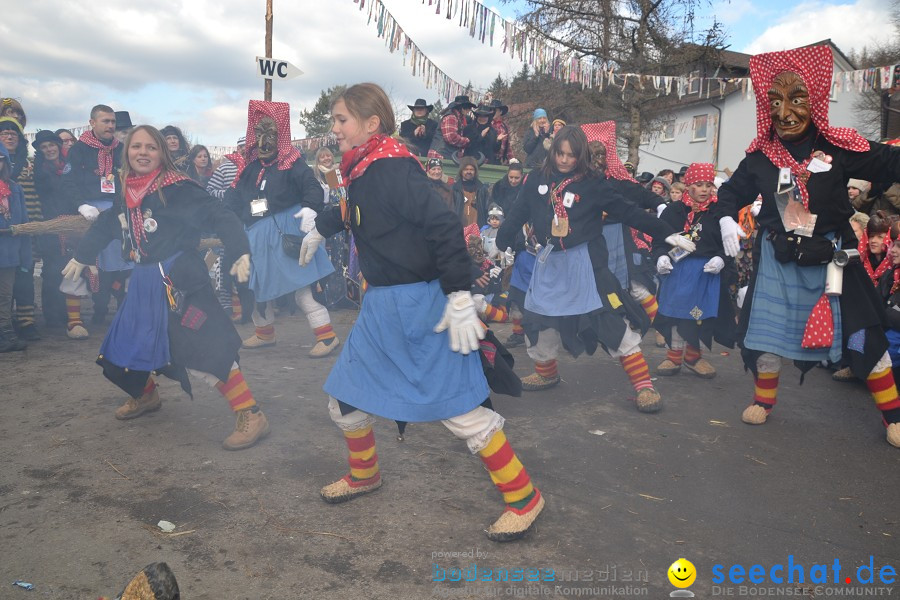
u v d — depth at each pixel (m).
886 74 9.66
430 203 2.42
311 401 4.34
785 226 3.65
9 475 3.11
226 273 7.03
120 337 3.45
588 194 4.17
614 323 4.22
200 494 2.94
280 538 2.57
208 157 8.16
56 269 6.90
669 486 3.16
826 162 3.51
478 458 3.44
